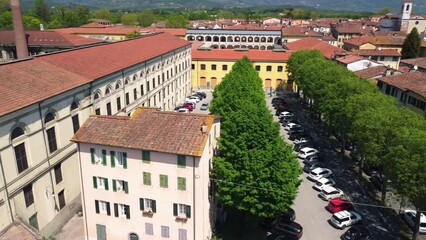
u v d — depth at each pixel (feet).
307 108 298.56
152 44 264.52
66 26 636.07
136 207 122.83
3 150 108.58
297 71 279.28
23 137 117.50
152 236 124.57
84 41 313.12
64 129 139.74
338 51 361.30
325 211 151.33
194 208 116.67
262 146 123.85
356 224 141.28
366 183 173.88
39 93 125.59
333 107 180.45
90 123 126.21
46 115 128.88
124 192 122.31
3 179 109.09
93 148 120.26
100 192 124.88
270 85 353.51
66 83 141.90
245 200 120.16
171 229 121.49
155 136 117.29
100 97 168.45
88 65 169.37
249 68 245.45
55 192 135.95
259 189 119.34
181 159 112.57
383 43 427.33
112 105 182.19
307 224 142.20
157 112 127.24
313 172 175.73
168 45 283.79
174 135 116.88
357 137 144.87
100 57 186.70
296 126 238.48
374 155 135.23
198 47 410.72
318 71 230.07
